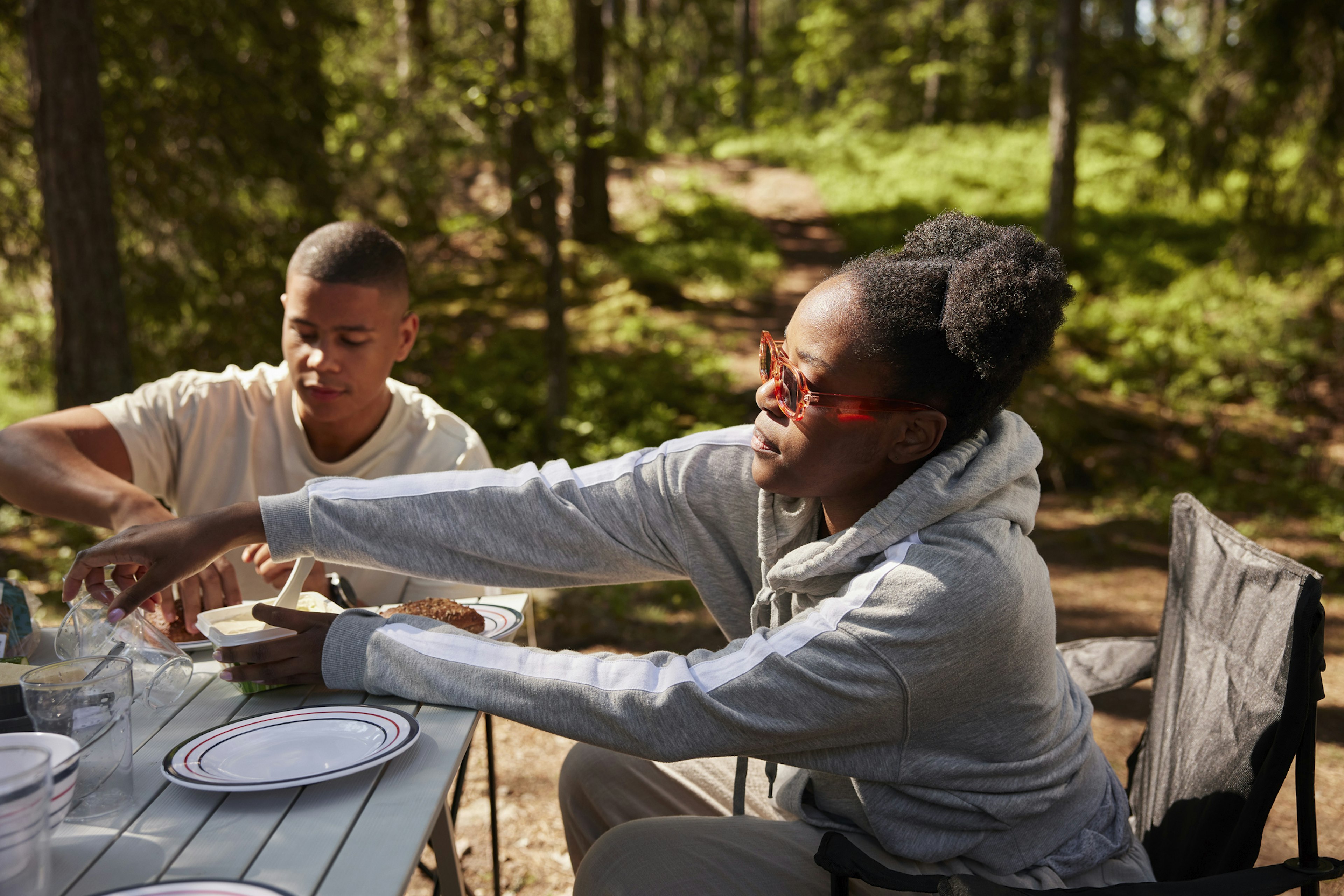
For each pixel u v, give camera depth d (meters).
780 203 22.16
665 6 14.09
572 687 1.41
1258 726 1.53
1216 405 10.17
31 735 1.13
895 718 1.38
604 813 1.93
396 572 1.65
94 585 1.57
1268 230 11.11
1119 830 1.60
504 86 7.32
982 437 1.50
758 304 14.89
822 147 28.11
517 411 9.75
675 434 9.35
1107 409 9.95
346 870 1.07
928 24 30.20
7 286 8.01
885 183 23.25
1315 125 10.07
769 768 1.71
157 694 1.51
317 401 2.18
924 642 1.33
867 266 1.43
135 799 1.22
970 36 28.97
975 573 1.34
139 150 7.69
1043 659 1.46
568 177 16.59
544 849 2.72
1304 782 1.43
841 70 32.69
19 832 0.93
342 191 8.54
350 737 1.36
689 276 15.43
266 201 8.48
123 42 7.56
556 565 1.67
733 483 1.69
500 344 11.64
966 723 1.43
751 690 1.36
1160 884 1.34
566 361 8.93
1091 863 1.53
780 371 1.45
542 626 4.73
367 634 1.52
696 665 1.42
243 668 1.53
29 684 1.17
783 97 35.81
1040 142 25.19
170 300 7.88
